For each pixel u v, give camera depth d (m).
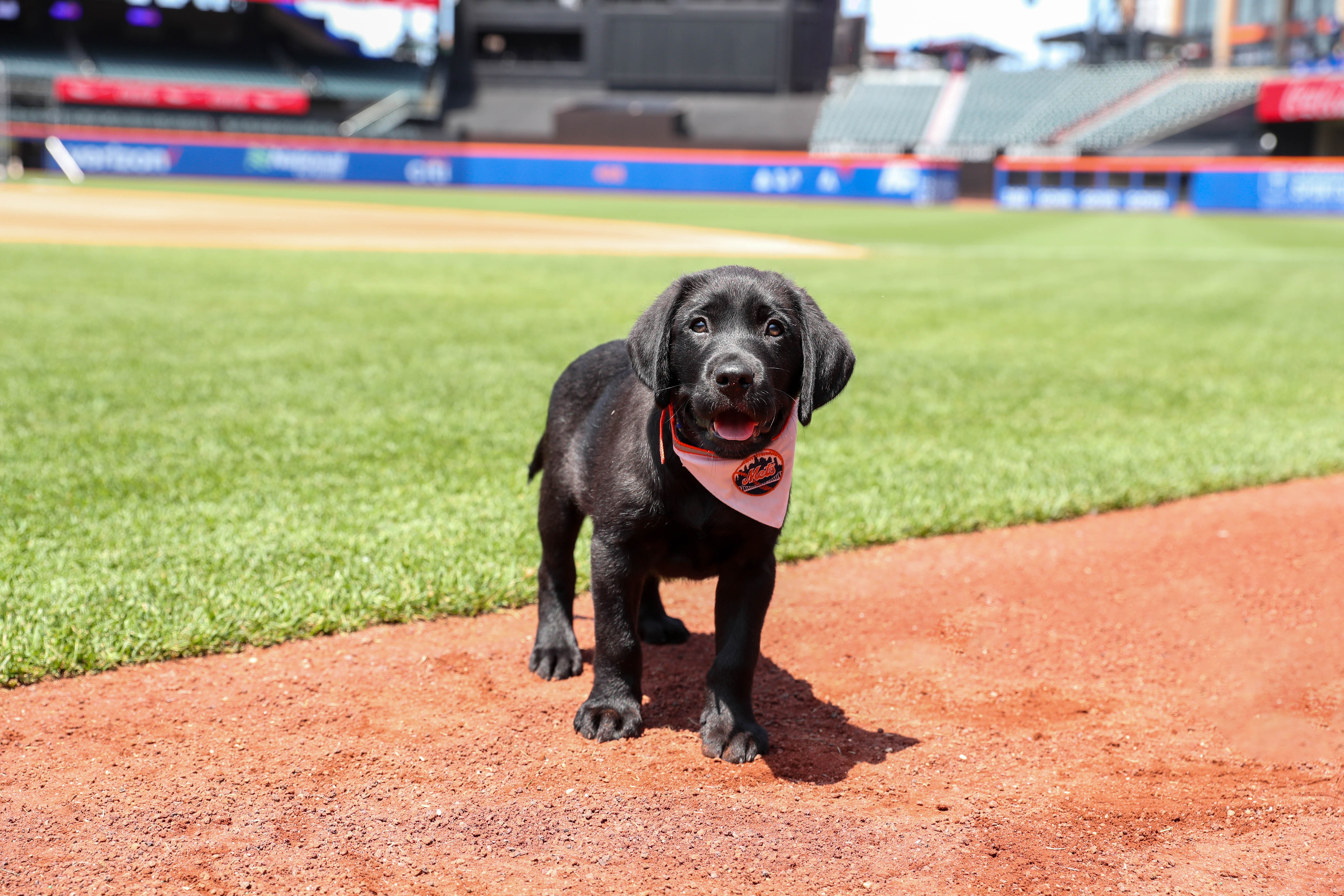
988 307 15.77
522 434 7.15
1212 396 9.32
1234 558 5.30
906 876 2.67
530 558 4.82
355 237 26.39
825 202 54.31
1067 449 7.21
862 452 7.00
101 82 53.03
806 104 59.34
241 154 52.97
